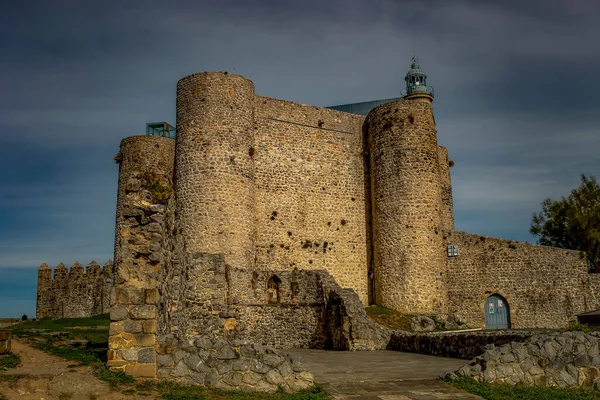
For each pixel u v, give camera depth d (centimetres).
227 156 3638
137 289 1348
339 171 4222
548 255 4047
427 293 3803
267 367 1349
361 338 2689
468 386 1423
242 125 3747
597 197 4981
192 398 1195
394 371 1744
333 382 1530
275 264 3872
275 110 4094
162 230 1469
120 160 4297
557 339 1505
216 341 1362
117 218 4188
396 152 4000
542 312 3988
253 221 3762
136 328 1323
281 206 3972
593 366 1469
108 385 1210
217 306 2592
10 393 1095
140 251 1424
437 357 2156
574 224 4847
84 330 2505
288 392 1333
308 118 4203
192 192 3581
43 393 1121
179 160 3688
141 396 1174
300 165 4097
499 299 4069
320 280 3045
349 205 4200
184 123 3712
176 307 2005
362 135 4378
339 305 2825
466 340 2028
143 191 1485
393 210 3941
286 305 3088
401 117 4034
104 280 4950
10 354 1390
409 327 3538
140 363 1307
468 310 4062
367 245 4191
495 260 4097
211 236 3509
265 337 3045
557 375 1471
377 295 3975
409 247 3850
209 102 3691
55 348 1535
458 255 4153
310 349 2888
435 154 4056
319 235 4053
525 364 1484
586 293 3991
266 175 3966
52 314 5169
